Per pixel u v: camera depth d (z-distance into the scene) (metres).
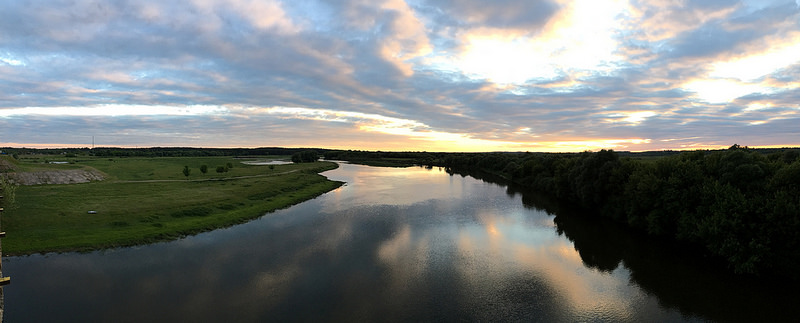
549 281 25.88
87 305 21.16
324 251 31.17
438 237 35.94
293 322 19.83
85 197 45.38
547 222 43.56
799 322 20.77
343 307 21.53
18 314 20.02
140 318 19.91
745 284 25.52
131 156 187.12
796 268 24.91
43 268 26.20
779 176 27.30
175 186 60.94
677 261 30.14
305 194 61.88
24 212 35.41
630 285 25.42
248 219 43.00
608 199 46.06
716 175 32.38
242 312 20.75
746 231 26.67
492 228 40.00
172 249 31.31
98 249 30.34
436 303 22.27
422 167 152.88
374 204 53.72
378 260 29.16
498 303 22.48
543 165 77.06
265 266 27.56
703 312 21.83
